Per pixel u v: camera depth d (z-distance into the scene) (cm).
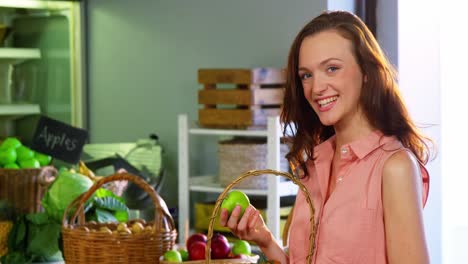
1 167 382
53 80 487
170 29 468
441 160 418
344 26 178
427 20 412
